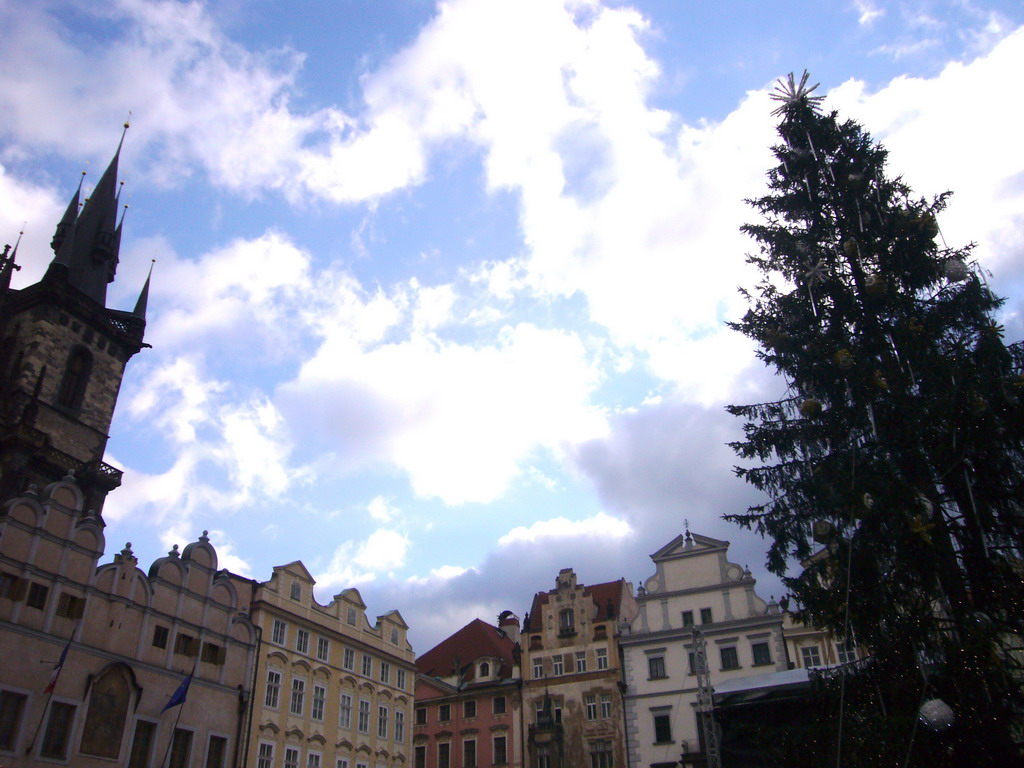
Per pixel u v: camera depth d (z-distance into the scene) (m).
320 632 53.66
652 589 62.00
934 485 18.75
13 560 35.41
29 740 33.47
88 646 37.22
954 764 16.36
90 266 65.88
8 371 54.34
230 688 44.59
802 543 21.31
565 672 64.31
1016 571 17.53
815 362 21.33
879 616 18.36
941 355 19.41
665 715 57.12
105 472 54.28
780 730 19.48
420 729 68.38
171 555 43.62
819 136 24.45
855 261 22.33
